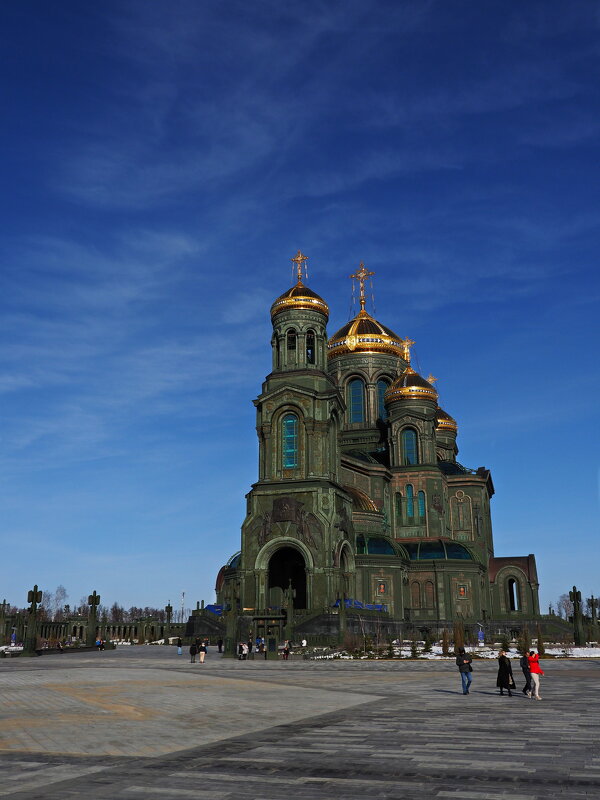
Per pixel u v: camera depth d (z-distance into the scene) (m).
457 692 38.25
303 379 102.75
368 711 29.62
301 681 45.44
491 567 124.44
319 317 106.88
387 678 48.22
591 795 15.06
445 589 107.44
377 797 14.96
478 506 125.50
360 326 138.12
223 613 96.38
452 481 127.00
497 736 22.78
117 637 140.62
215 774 17.27
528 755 19.53
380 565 104.00
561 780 16.47
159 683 43.25
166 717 27.64
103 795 15.12
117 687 40.38
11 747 21.06
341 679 47.19
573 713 28.69
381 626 95.94
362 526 109.88
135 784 16.19
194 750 20.59
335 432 103.00
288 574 102.38
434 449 122.56
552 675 50.69
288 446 100.38
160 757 19.55
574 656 73.75
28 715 28.08
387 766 18.14
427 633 96.06
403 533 118.12
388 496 119.75
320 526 94.31
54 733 23.62
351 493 111.00
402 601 104.81
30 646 81.44
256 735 23.31
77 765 18.42
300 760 18.98
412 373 126.69
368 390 132.75
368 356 133.88
